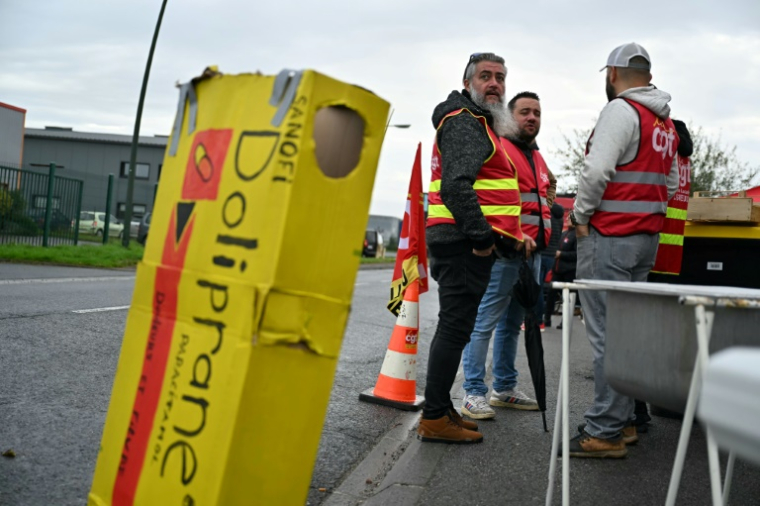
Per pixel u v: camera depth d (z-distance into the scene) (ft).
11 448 11.76
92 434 12.85
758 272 16.94
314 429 6.65
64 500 10.03
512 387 16.97
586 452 12.75
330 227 6.45
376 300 46.52
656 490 11.28
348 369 21.12
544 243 17.24
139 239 97.81
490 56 14.34
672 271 15.75
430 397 13.61
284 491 6.56
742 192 21.29
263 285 6.18
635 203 12.87
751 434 2.68
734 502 10.93
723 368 2.83
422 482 11.34
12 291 31.50
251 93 6.85
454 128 13.15
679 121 15.52
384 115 6.70
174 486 6.61
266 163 6.40
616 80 13.56
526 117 17.20
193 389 6.61
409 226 17.34
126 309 27.94
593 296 12.76
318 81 6.27
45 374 16.78
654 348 7.80
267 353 6.24
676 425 15.75
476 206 12.82
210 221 6.85
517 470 12.05
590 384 20.12
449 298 13.51
